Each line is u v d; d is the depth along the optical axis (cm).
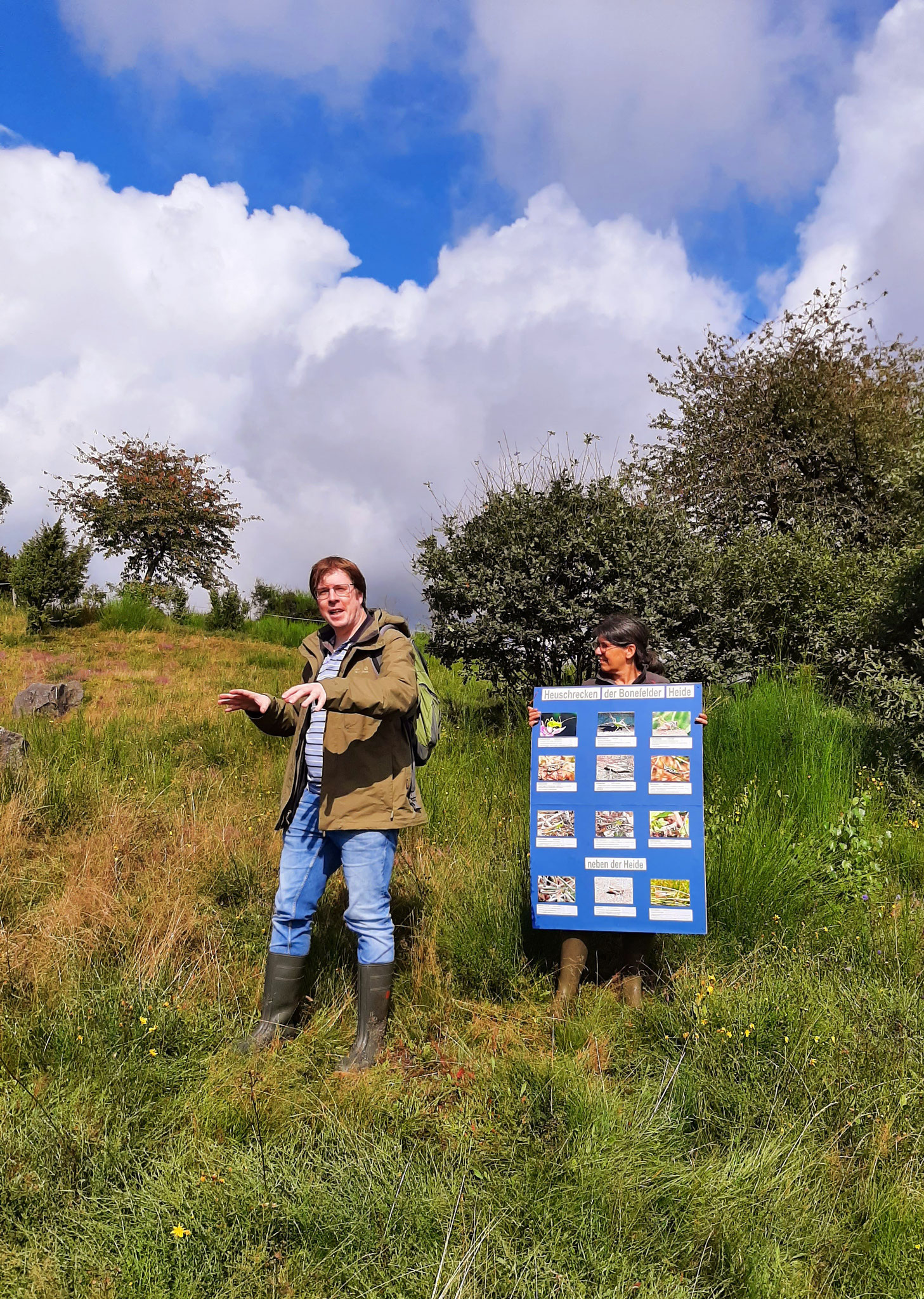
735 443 1766
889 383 1747
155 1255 188
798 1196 211
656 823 328
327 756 302
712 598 809
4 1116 236
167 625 1741
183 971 338
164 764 671
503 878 409
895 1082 251
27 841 480
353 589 321
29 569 1547
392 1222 200
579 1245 195
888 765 562
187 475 2778
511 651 805
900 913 379
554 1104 247
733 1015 284
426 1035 312
